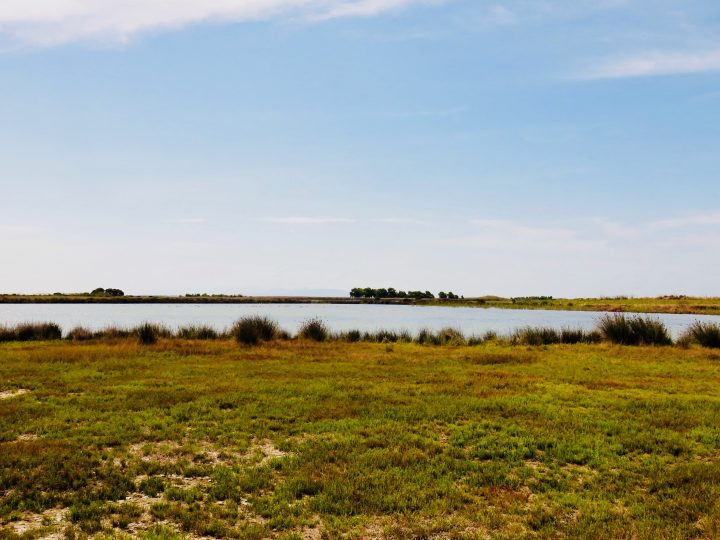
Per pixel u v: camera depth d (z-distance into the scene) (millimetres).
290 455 8500
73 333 26375
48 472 7500
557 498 6996
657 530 6039
